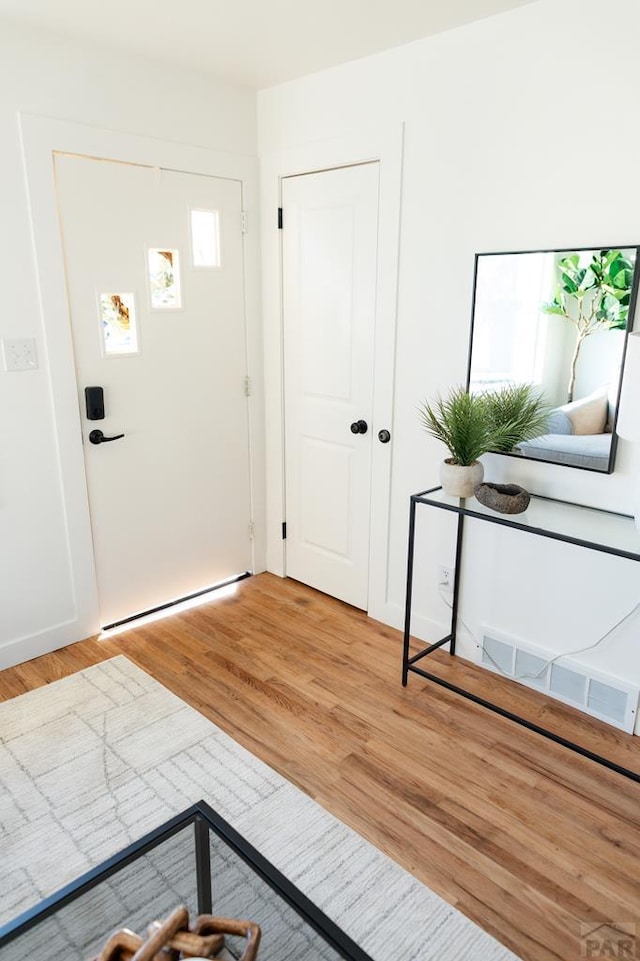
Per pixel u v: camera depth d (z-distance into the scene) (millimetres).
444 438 2236
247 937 1086
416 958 1459
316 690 2453
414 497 2324
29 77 2234
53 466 2561
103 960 1073
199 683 2488
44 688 2445
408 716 2299
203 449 3074
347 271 2744
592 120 1931
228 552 3330
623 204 1914
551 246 2090
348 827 1813
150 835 1406
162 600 3088
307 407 3086
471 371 2354
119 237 2576
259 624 2955
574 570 2238
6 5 2027
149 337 2754
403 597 2863
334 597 3215
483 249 2266
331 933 1229
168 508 3002
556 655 2348
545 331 2119
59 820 1832
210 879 1367
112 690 2438
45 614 2664
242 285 3049
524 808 1889
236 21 2146
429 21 2135
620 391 1971
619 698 2199
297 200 2879
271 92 2848
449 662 2645
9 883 1636
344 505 3029
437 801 1911
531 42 2012
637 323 1932
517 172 2125
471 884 1643
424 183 2385
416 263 2477
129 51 2432
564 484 2197
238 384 3145
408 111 2373
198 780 1986
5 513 2467
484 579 2520
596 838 1787
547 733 2068
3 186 2246
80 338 2541
